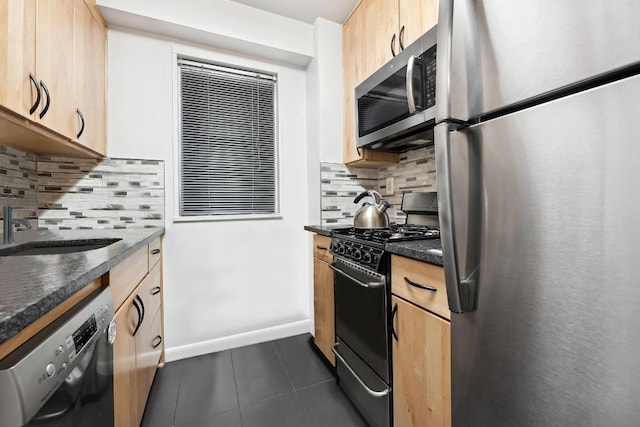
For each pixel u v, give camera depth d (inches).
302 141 93.7
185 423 52.6
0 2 36.1
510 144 23.7
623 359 18.3
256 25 80.0
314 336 83.6
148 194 74.7
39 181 65.8
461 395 30.4
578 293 20.2
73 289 23.6
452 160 28.0
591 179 19.2
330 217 87.4
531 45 21.9
